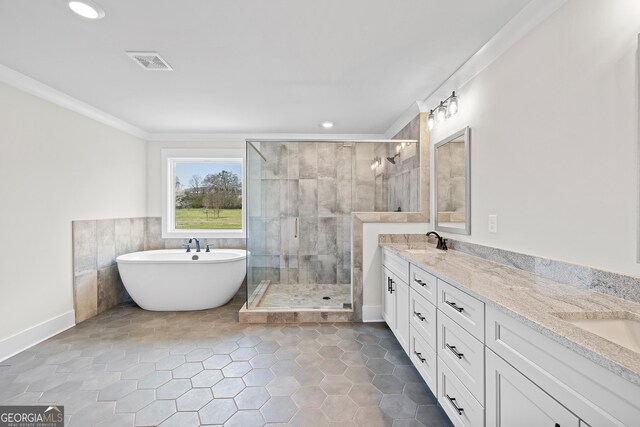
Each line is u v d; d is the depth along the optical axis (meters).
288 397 1.79
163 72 2.32
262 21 1.69
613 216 1.19
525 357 0.95
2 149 2.29
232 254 3.92
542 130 1.56
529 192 1.65
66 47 1.95
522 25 1.66
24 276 2.45
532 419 0.92
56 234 2.76
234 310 3.36
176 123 3.69
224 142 4.23
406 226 2.98
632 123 1.12
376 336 2.65
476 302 1.24
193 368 2.12
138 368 2.12
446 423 1.58
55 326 2.72
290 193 3.83
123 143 3.72
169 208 4.21
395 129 3.73
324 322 2.99
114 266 3.53
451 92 2.51
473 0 1.52
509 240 1.81
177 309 3.33
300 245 3.87
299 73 2.34
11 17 1.63
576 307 1.03
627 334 0.99
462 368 1.36
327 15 1.64
